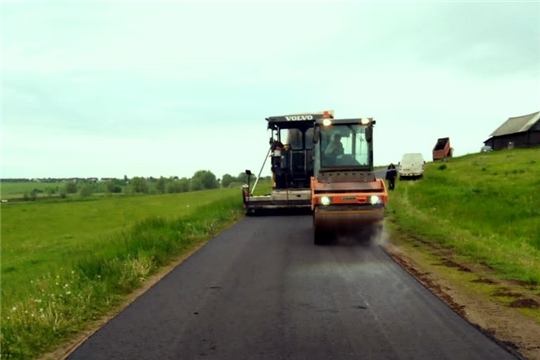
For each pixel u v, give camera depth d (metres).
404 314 7.44
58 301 8.35
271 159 24.25
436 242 14.51
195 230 18.00
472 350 5.95
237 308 7.97
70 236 42.09
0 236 46.31
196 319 7.44
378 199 13.86
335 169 15.77
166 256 13.09
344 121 15.88
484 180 37.44
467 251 12.68
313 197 14.16
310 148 24.16
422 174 50.53
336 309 7.77
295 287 9.28
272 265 11.52
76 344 6.61
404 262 11.51
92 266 11.38
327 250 13.44
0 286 17.58
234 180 149.12
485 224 19.50
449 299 8.23
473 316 7.30
